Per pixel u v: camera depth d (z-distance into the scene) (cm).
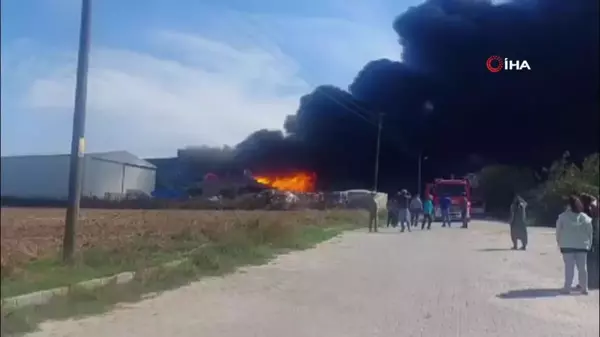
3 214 2747
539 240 2522
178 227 2161
